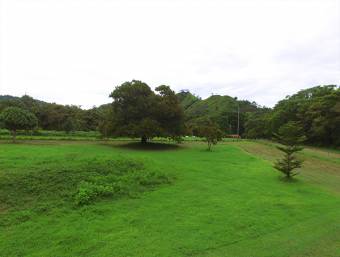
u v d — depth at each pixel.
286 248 5.57
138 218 6.80
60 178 8.79
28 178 8.42
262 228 6.56
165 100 27.42
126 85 27.81
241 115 74.12
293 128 13.19
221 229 6.36
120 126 26.89
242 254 5.25
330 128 36.69
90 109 55.94
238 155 21.62
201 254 5.18
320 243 5.88
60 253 4.99
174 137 28.22
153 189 9.49
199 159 18.17
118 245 5.34
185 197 8.80
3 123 24.95
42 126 47.09
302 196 9.87
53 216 6.68
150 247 5.31
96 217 6.78
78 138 32.72
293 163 12.95
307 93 53.66
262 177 12.99
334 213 8.04
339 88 41.22
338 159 22.12
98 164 10.49
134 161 11.67
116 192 8.63
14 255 4.89
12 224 6.15
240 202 8.59
